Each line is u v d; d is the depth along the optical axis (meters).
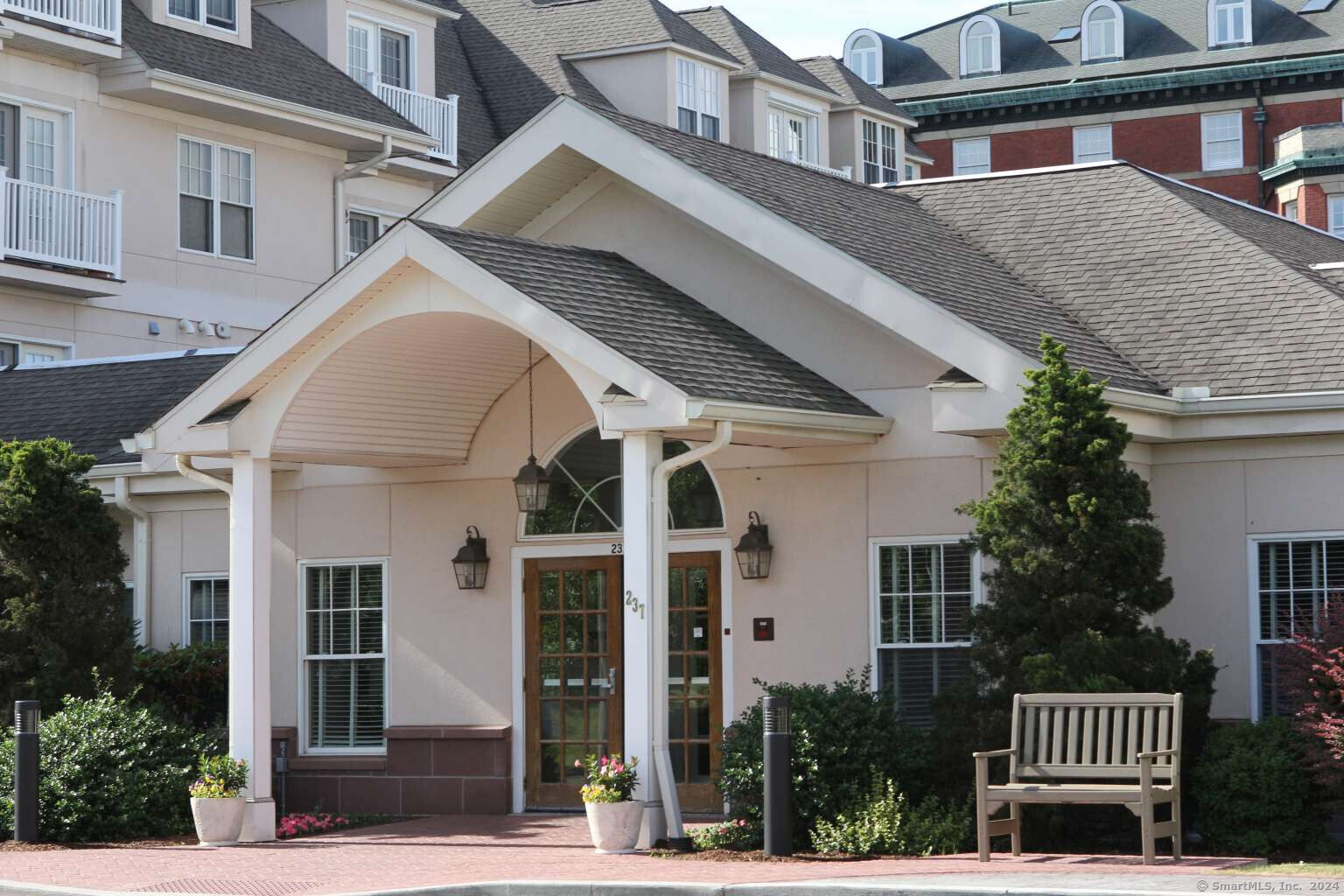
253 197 33.94
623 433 15.35
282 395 16.97
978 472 16.55
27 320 30.17
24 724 16.52
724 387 15.56
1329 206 54.69
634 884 12.58
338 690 19.70
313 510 19.86
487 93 41.47
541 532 18.75
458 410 18.64
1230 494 16.59
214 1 33.34
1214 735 15.31
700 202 17.44
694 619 17.95
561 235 18.83
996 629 15.19
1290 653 15.26
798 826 15.09
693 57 41.91
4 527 18.09
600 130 17.84
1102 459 15.05
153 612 20.78
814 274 16.88
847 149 48.31
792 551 17.39
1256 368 16.88
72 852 15.89
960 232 20.61
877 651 16.95
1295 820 14.84
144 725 17.72
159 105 32.19
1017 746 14.36
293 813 19.50
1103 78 59.94
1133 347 17.75
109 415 22.19
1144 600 15.16
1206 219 19.53
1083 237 19.83
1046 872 12.73
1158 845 15.27
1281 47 58.78
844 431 16.61
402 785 19.11
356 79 36.50
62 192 30.09
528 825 17.64
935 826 14.66
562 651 18.61
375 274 16.19
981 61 62.69
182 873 14.36
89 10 30.36
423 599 19.25
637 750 15.28
